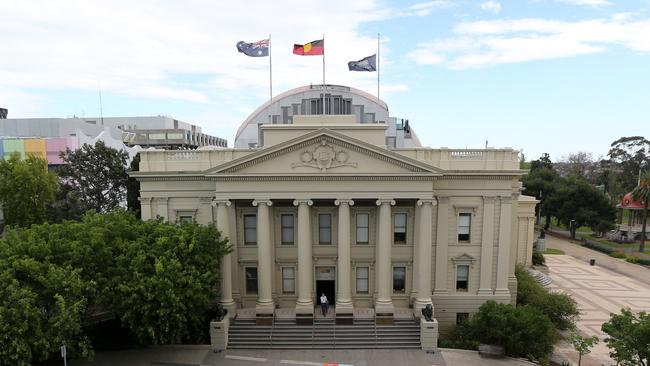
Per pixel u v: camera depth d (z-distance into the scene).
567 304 36.81
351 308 33.47
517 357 30.64
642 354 24.89
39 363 27.34
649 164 117.25
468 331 33.06
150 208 35.97
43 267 25.11
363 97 54.50
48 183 45.91
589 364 31.03
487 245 35.44
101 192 53.19
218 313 32.69
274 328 33.12
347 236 33.31
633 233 83.12
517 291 39.06
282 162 32.88
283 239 36.09
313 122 35.69
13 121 90.94
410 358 30.22
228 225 33.94
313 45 39.38
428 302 33.62
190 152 35.69
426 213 32.91
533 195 95.75
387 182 32.69
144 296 26.27
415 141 69.25
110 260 27.83
